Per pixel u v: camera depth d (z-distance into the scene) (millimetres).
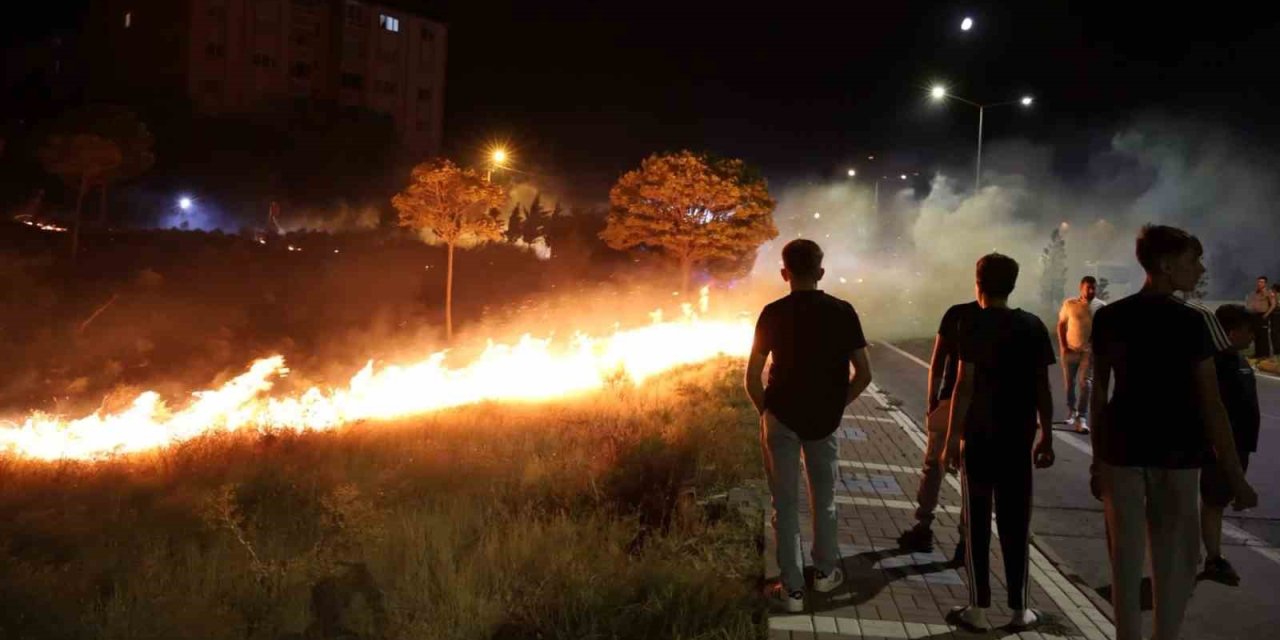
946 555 6625
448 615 5066
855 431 12180
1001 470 5305
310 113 59219
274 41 69000
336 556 5949
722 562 6105
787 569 5430
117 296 25281
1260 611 6180
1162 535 4414
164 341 23000
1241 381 6418
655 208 29594
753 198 29984
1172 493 4387
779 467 5465
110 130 30312
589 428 10508
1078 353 12727
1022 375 5309
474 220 25938
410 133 76812
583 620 5031
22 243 30234
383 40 74562
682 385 14516
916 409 15156
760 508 7480
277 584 5648
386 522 6707
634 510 7277
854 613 5465
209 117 55750
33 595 5258
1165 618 4414
